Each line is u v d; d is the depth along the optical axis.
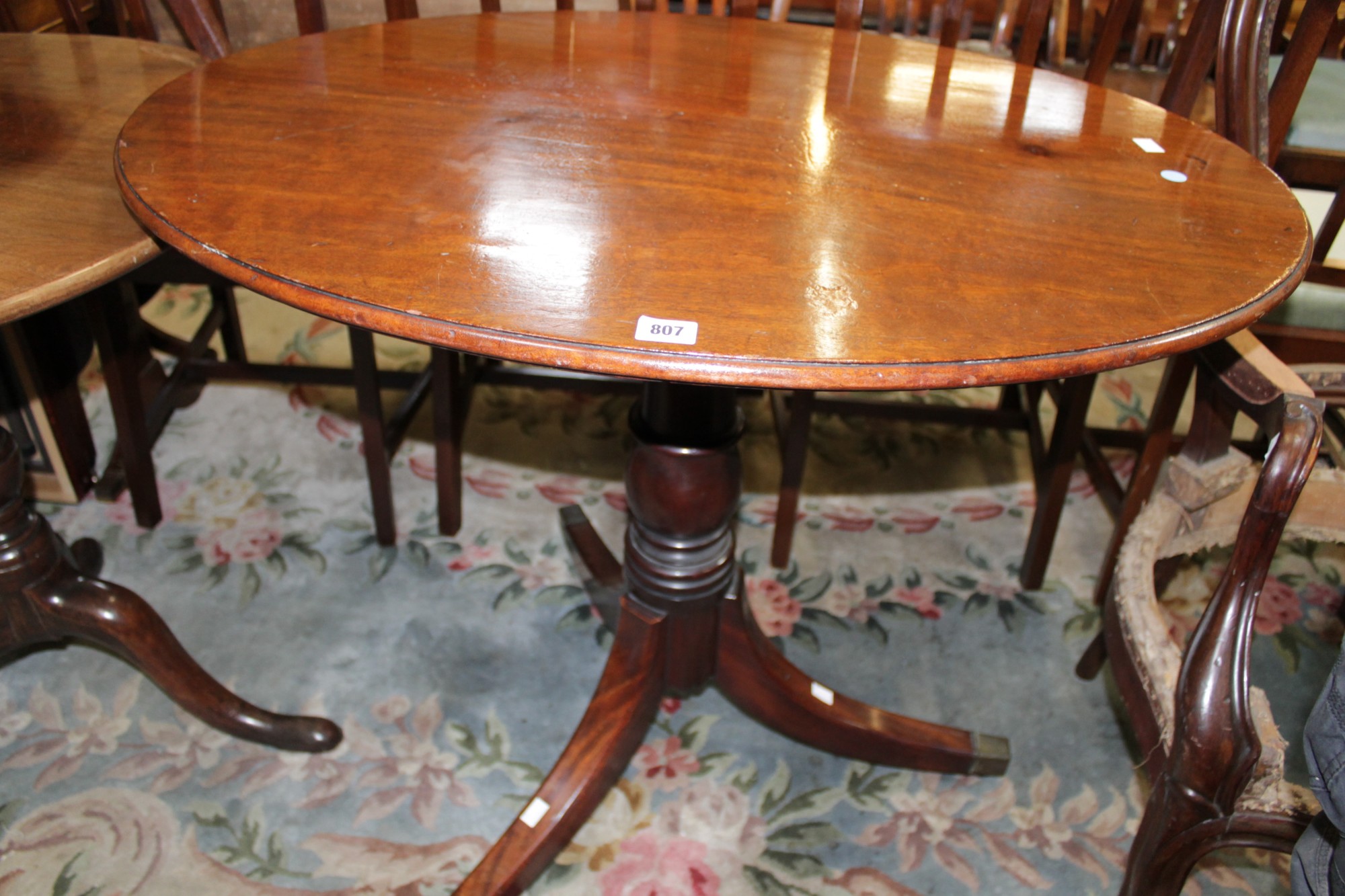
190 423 1.76
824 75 1.13
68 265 0.77
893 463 1.76
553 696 1.30
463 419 1.50
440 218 0.75
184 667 1.16
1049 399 1.95
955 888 1.10
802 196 0.82
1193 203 0.86
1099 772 1.24
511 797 1.18
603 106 0.99
